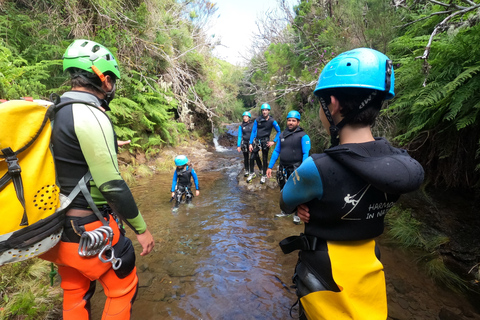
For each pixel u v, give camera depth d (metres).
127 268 1.31
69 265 1.18
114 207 1.15
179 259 2.74
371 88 0.84
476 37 1.96
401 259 2.65
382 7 3.85
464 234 2.65
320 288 0.95
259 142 5.91
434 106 2.23
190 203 4.52
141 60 7.26
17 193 0.91
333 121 0.95
